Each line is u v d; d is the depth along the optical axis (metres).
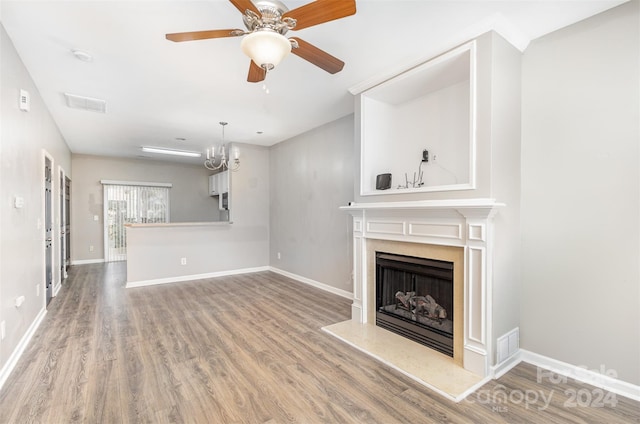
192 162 8.05
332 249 4.60
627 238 2.04
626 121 2.04
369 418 1.81
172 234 5.29
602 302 2.14
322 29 2.27
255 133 5.23
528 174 2.47
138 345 2.75
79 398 1.97
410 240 2.78
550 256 2.37
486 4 2.01
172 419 1.79
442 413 1.86
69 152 6.29
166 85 3.24
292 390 2.09
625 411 1.88
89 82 3.14
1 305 2.18
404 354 2.59
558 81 2.32
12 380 2.17
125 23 2.18
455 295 2.47
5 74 2.27
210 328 3.17
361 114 3.27
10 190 2.38
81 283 5.10
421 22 2.19
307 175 5.13
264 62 1.67
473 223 2.27
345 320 3.40
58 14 2.08
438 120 3.06
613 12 2.08
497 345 2.28
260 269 6.23
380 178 3.23
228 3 1.98
